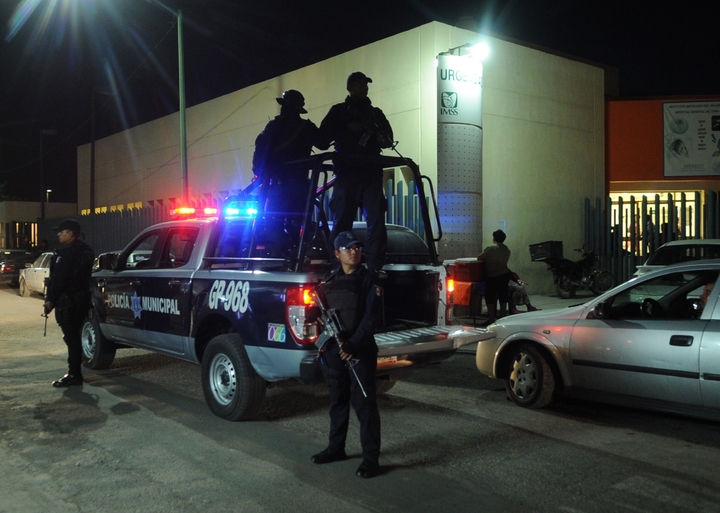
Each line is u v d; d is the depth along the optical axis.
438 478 4.78
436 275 6.71
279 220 7.00
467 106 13.88
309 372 5.43
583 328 6.39
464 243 13.86
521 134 16.53
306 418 6.38
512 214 16.31
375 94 16.25
